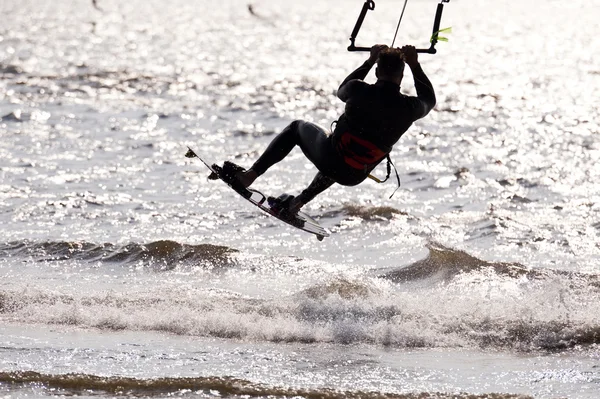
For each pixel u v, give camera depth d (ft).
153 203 200.34
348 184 104.01
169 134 297.33
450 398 92.43
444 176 232.94
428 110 101.81
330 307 125.80
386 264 156.97
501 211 194.29
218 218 188.85
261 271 152.25
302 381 98.48
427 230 179.83
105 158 250.57
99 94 395.96
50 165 237.86
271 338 116.06
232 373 100.83
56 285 141.08
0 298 128.36
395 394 93.45
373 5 100.12
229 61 609.01
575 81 509.35
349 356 108.47
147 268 153.48
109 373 99.40
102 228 179.52
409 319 121.19
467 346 113.60
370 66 101.91
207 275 149.69
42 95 382.83
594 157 260.83
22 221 182.60
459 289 140.15
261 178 229.04
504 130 317.83
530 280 144.05
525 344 113.80
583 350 111.34
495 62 647.97
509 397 92.48
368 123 98.84
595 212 193.47
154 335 116.16
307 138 104.68
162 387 95.55
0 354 105.40
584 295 133.28
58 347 108.88
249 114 353.31
